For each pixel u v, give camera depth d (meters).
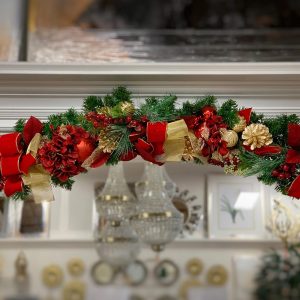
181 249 2.18
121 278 2.17
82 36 2.38
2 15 2.37
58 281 2.18
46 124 1.83
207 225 2.20
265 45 2.38
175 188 2.23
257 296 2.08
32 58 2.34
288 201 2.20
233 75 1.91
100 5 2.40
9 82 1.95
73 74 1.91
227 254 2.17
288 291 2.05
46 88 1.97
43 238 2.21
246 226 2.19
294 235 2.16
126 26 2.39
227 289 2.12
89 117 1.76
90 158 1.74
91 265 2.19
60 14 2.39
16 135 1.78
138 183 2.23
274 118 1.89
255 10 2.42
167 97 1.84
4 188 1.78
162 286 2.15
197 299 2.13
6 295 2.16
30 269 2.19
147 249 2.19
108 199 2.22
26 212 2.24
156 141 1.73
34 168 1.80
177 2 2.42
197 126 1.77
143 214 2.20
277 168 1.76
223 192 2.23
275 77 1.92
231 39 2.39
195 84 1.95
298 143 1.74
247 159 1.77
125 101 1.83
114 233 2.20
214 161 1.79
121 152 1.76
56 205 2.24
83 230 2.22
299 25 2.40
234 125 1.77
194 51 2.37
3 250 2.20
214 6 2.42
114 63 1.91
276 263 2.10
